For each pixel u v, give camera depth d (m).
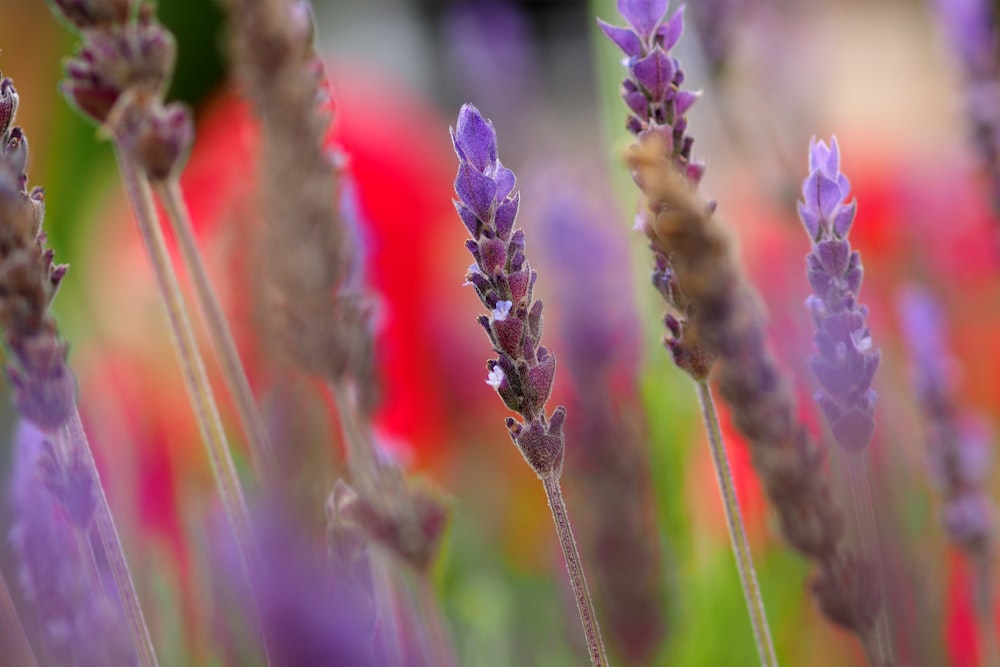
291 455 0.50
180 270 0.74
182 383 0.71
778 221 0.69
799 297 0.58
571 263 0.60
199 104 1.25
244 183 0.58
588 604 0.44
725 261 0.42
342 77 0.87
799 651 0.58
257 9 0.51
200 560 0.57
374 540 0.52
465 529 0.73
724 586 0.59
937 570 0.58
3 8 0.85
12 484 0.47
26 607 0.48
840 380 0.44
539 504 0.74
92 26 0.49
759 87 0.74
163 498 0.60
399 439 0.72
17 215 0.44
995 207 0.60
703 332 0.43
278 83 0.52
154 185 0.50
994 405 0.72
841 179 0.44
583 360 0.59
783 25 0.74
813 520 0.46
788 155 0.72
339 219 0.52
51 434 0.45
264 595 0.42
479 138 0.44
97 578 0.45
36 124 0.87
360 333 0.52
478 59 0.80
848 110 1.09
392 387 0.72
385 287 0.74
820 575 0.46
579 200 0.61
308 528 0.45
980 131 0.60
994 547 0.56
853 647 0.56
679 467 0.63
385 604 0.52
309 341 0.52
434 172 0.90
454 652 0.57
